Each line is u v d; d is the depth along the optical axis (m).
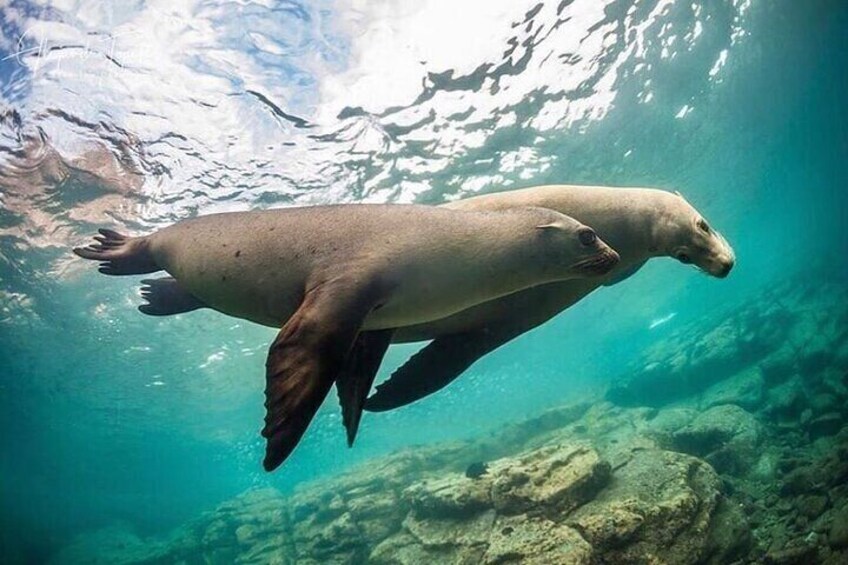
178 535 19.31
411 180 14.02
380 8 8.99
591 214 3.90
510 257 3.25
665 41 12.85
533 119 13.29
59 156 10.57
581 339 41.91
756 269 72.69
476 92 11.49
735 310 24.25
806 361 14.66
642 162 18.91
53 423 30.80
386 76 10.29
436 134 12.41
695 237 3.91
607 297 31.98
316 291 3.04
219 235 3.61
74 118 9.62
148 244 4.18
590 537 7.08
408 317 3.25
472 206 4.03
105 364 22.23
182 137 10.41
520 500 8.25
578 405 18.77
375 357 3.40
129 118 9.79
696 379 17.70
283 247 3.35
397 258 3.16
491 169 14.91
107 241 4.56
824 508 7.71
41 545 26.55
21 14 7.70
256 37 8.85
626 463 8.72
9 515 27.14
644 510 7.16
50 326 18.14
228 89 9.64
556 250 3.25
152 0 7.93
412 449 16.64
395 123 11.56
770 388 14.62
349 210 3.45
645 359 23.33
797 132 27.25
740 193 31.08
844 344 14.46
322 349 2.72
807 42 18.14
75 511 38.75
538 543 7.23
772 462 10.34
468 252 3.23
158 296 4.40
